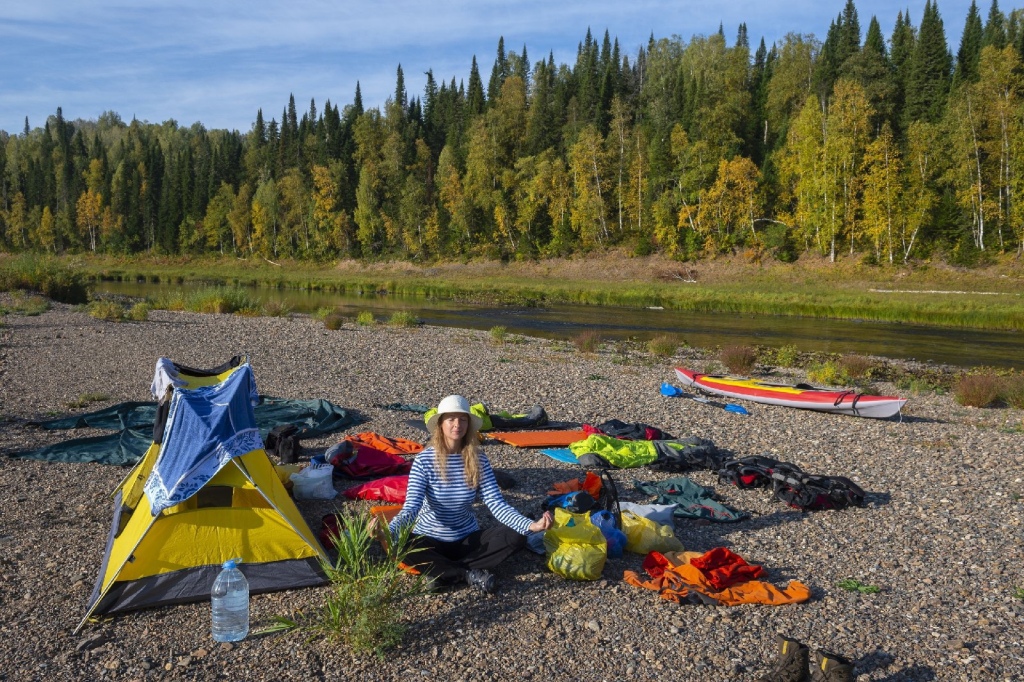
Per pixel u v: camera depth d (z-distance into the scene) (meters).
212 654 4.57
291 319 28.64
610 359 20.23
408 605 5.25
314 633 4.80
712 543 6.75
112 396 12.07
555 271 67.94
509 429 11.02
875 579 6.04
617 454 9.20
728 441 11.09
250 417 6.29
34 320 22.61
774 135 74.94
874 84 68.06
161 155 115.19
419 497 5.53
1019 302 39.44
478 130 86.69
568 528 6.05
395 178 90.12
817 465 9.81
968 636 5.12
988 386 15.04
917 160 56.53
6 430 9.74
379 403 12.57
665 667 4.59
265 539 5.48
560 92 91.62
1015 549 6.75
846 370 18.67
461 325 30.70
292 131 112.56
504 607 5.27
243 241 96.00
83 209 110.00
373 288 55.22
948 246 55.22
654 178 69.25
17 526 6.50
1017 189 53.38
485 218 80.19
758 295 45.03
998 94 57.69
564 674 4.48
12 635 4.75
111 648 4.62
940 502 8.17
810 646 4.90
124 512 6.20
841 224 58.34
